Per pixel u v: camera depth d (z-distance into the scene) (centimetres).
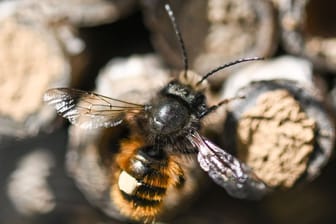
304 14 13
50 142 14
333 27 13
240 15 13
